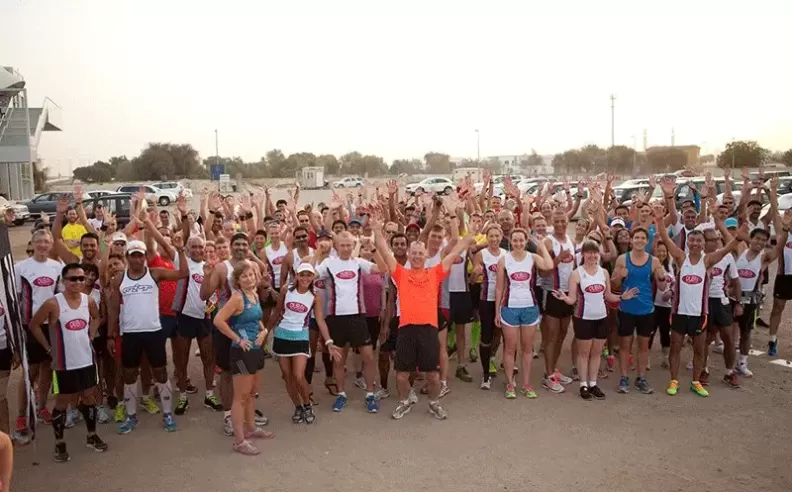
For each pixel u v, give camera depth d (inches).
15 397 304.7
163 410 263.0
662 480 213.9
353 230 361.7
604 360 338.3
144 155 3617.1
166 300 275.4
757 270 317.4
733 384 305.1
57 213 278.4
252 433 252.4
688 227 398.9
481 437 251.4
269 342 378.3
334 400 299.3
